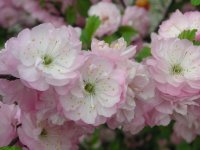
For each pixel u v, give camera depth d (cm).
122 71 20
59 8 38
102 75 20
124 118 21
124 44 21
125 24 36
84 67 20
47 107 20
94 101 20
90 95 20
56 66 20
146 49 25
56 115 20
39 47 20
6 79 20
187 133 28
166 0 43
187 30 23
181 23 24
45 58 20
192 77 22
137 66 21
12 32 42
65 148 22
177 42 22
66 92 19
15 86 20
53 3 38
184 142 35
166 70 22
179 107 22
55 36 20
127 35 31
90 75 20
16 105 22
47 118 21
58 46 20
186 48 22
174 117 23
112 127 22
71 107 20
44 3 38
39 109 20
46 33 20
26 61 19
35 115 21
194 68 22
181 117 23
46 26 20
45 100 20
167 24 25
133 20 37
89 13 34
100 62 20
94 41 21
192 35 23
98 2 37
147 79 21
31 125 21
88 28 28
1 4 41
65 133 22
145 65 22
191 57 22
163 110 22
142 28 37
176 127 29
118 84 20
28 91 20
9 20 41
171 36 24
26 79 19
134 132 23
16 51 19
